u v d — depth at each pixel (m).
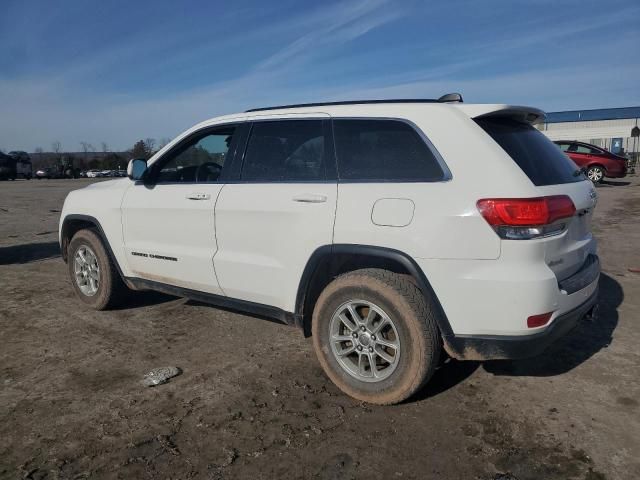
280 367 3.84
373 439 2.91
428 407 3.25
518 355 2.90
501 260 2.83
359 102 3.55
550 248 2.92
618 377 3.59
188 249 4.17
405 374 3.09
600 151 20.45
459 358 3.04
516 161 3.01
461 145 3.03
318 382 3.60
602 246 7.96
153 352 4.13
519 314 2.82
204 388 3.53
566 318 3.02
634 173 30.31
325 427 3.04
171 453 2.81
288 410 3.23
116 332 4.55
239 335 4.48
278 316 3.71
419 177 3.10
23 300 5.50
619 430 2.95
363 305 3.25
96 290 5.11
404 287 3.07
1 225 11.17
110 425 3.08
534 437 2.90
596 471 2.60
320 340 3.43
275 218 3.56
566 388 3.45
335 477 2.60
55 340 4.38
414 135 3.19
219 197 3.91
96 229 5.12
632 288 5.69
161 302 5.38
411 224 3.01
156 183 4.48
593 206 3.51
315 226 3.35
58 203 16.56
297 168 3.61
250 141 3.92
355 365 3.39
